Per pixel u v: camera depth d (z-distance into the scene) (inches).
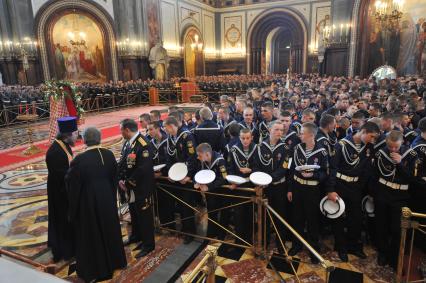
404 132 164.4
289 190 137.7
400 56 725.9
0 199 205.9
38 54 642.2
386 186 123.3
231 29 1124.5
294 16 1021.8
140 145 133.4
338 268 125.3
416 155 117.4
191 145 149.6
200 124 175.3
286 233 146.9
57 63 670.5
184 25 964.0
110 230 119.6
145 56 799.7
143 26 789.9
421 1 682.8
